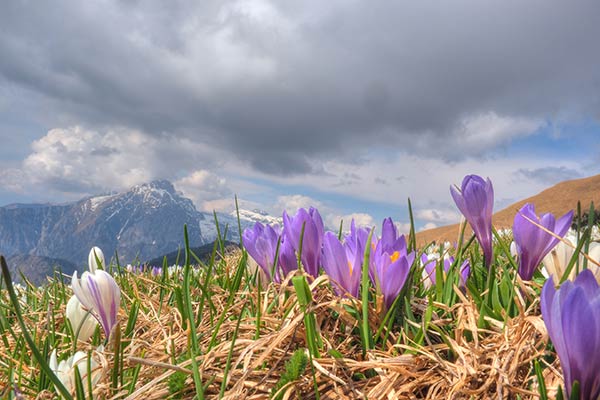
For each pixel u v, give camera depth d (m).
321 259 0.27
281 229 0.29
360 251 0.24
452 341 0.20
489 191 0.25
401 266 0.23
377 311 0.24
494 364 0.19
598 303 0.12
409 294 0.26
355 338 0.24
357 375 0.21
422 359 0.21
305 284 0.20
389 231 0.27
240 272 0.30
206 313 0.33
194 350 0.23
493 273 0.25
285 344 0.24
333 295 0.26
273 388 0.20
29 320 0.39
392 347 0.22
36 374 0.27
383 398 0.20
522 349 0.20
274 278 0.30
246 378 0.21
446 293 0.26
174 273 0.49
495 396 0.19
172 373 0.20
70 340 0.30
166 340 0.27
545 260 0.24
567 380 0.13
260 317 0.24
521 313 0.20
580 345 0.12
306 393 0.20
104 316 0.25
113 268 0.58
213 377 0.19
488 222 0.25
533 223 0.23
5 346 0.30
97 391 0.21
